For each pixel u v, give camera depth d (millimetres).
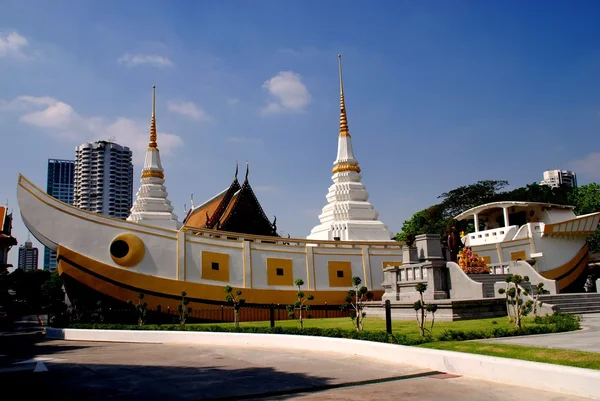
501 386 12086
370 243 42250
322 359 17234
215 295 35000
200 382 13539
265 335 21922
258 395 11906
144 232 34094
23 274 90625
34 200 32312
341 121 54062
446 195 82625
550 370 11477
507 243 46688
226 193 50219
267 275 37719
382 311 32906
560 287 46094
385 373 14188
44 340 27297
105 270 32594
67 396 11930
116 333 26422
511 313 28203
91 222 33094
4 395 12070
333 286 40031
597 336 18766
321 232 48844
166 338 25125
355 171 52125
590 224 47781
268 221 48062
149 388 12820
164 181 52906
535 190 79062
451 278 31438
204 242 35781
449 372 13984
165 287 33719
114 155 158500
